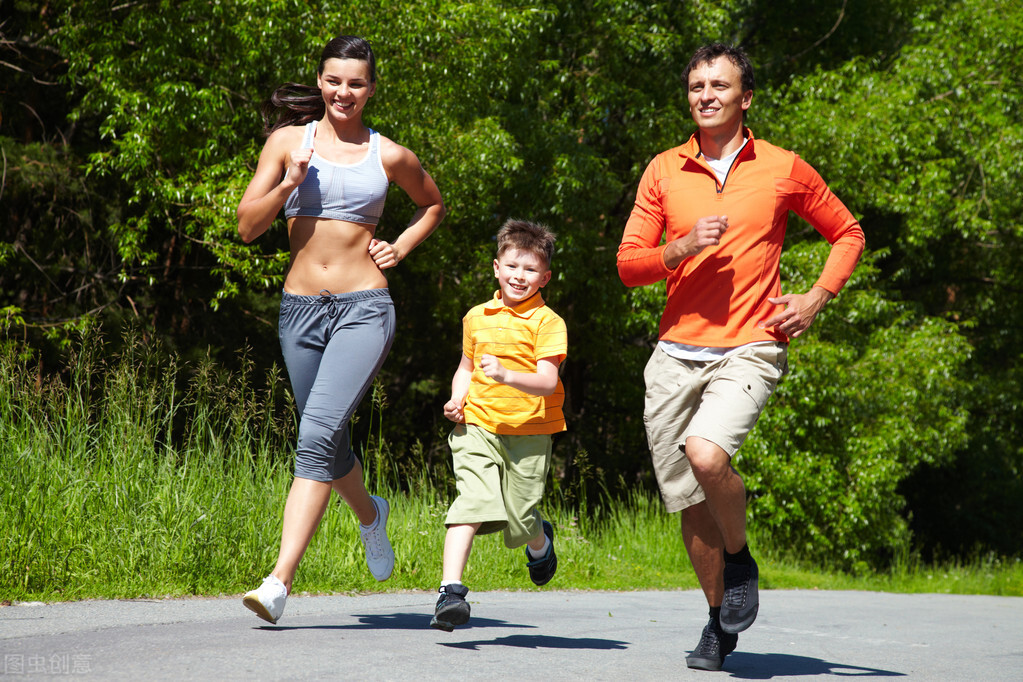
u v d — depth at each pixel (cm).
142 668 595
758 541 3053
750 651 879
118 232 2772
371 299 816
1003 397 4122
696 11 3375
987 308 4250
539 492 835
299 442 788
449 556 777
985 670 817
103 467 1151
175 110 2523
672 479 701
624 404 4053
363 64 805
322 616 930
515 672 648
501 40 2712
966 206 3459
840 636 1070
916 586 3269
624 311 3450
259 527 1202
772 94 3619
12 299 2830
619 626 1014
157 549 1092
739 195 696
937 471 4812
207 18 2602
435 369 3762
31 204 2878
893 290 3784
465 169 2756
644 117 3403
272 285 2628
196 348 2827
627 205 3822
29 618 806
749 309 687
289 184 765
